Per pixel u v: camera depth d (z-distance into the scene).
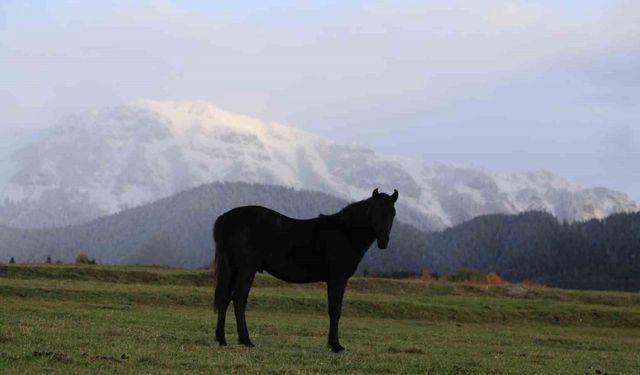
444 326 47.50
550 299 72.81
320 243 22.44
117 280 64.94
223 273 22.59
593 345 38.06
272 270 22.59
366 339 32.16
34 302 43.50
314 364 19.92
